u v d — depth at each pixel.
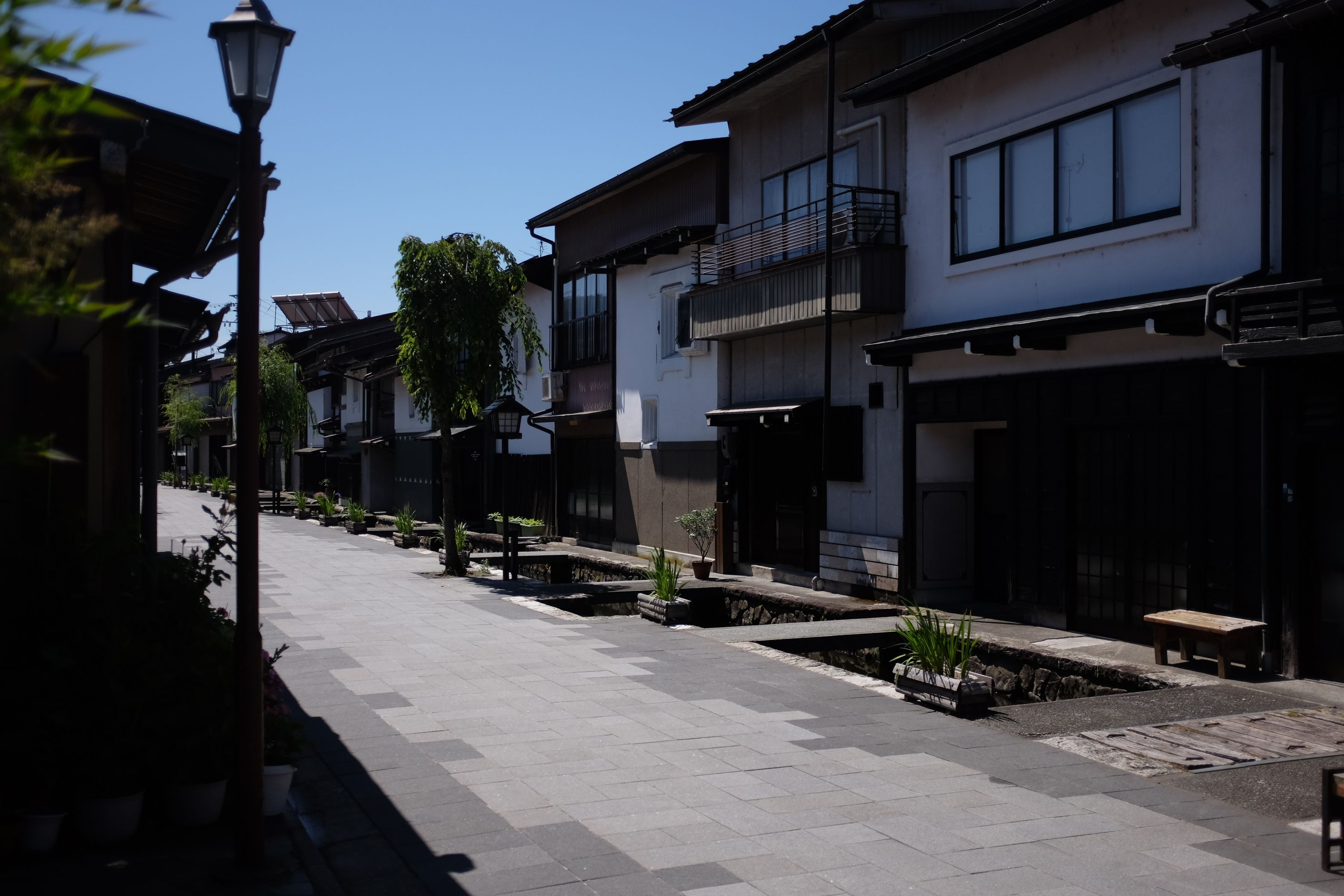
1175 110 10.45
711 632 12.18
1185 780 6.48
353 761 6.88
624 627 12.62
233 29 4.75
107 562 5.63
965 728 7.78
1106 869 5.06
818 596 14.96
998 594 14.00
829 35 14.15
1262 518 9.37
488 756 7.00
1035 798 6.15
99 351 6.36
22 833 4.88
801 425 16.45
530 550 23.44
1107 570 11.27
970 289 13.05
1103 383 11.16
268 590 16.28
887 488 14.42
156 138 5.90
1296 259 8.96
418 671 9.91
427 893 4.77
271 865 4.84
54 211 2.25
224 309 11.22
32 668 5.18
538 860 5.17
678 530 20.16
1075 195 11.64
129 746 5.12
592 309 23.84
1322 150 8.76
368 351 39.62
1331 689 8.73
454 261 17.55
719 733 7.63
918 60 12.81
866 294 13.94
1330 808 5.09
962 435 14.20
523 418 28.00
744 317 16.42
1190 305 9.25
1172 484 10.47
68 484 5.75
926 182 13.80
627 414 22.12
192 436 58.75
